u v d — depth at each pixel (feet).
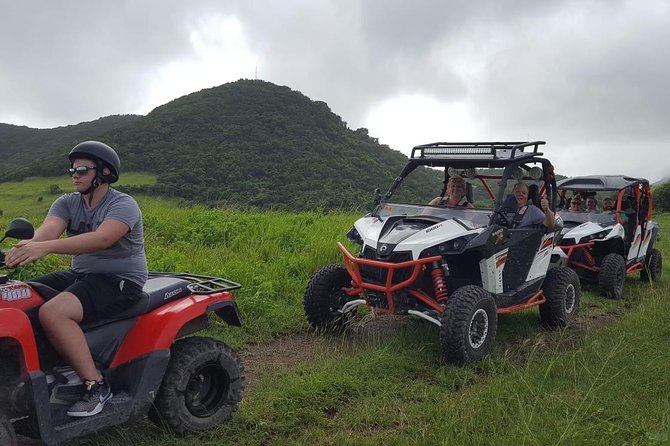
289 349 20.70
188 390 13.64
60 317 11.46
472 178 23.76
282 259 30.94
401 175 24.06
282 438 13.67
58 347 11.53
